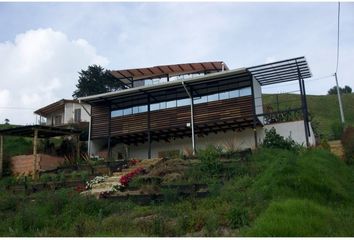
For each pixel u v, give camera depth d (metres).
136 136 25.12
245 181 12.54
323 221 8.02
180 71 27.84
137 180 15.18
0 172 22.47
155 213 10.75
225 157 17.16
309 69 20.67
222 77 21.80
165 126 23.44
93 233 8.69
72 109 35.22
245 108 21.44
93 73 43.31
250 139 22.81
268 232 7.32
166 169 15.95
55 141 28.36
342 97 49.66
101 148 26.34
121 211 11.40
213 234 8.04
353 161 17.17
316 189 10.94
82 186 16.67
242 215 8.90
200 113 22.64
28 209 11.23
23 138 29.77
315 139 24.33
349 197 11.11
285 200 9.61
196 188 13.27
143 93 24.16
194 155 19.41
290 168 11.73
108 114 25.72
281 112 21.11
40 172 21.50
